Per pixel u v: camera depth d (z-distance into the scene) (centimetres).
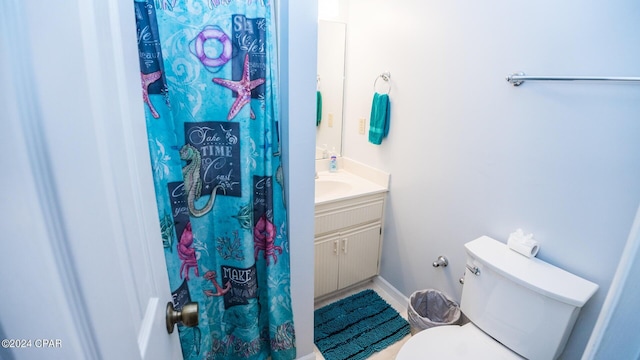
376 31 201
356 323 194
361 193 200
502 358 122
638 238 44
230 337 146
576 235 119
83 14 35
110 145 42
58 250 27
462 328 140
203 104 112
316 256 195
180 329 122
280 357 151
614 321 47
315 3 114
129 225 48
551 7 115
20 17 23
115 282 39
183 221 116
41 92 25
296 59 116
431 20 163
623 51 99
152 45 98
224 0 105
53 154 26
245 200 124
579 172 115
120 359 39
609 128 105
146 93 100
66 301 28
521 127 131
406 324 194
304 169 131
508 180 139
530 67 124
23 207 25
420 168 185
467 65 149
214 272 132
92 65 37
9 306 26
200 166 118
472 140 152
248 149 120
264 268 140
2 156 23
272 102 120
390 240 219
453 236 171
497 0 132
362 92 222
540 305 115
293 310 148
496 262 129
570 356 125
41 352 28
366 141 225
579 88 111
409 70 181
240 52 111
